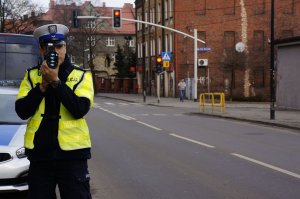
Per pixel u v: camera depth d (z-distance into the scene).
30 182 4.13
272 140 14.77
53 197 4.17
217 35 49.44
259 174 9.31
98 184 8.50
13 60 16.95
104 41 96.25
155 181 8.73
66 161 4.07
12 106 8.62
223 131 17.47
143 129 18.05
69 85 4.10
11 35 17.02
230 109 30.05
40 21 60.59
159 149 12.69
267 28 50.31
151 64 59.38
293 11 51.16
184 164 10.43
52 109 4.08
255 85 49.88
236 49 48.69
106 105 37.31
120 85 72.56
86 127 4.20
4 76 16.86
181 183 8.55
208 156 11.50
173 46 49.47
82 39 73.06
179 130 17.70
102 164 10.48
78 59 76.31
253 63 49.84
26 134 4.15
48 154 4.03
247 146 13.30
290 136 15.95
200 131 17.39
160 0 55.03
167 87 52.22
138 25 67.19
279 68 30.33
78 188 4.09
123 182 8.66
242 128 18.70
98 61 94.94
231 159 11.05
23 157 7.18
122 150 12.53
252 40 50.09
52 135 4.04
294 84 28.61
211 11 49.31
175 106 34.66
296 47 28.28
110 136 15.73
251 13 50.03
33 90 3.99
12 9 56.66
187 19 48.84
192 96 46.53
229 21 49.66
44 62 3.88
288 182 8.59
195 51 39.44
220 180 8.78
